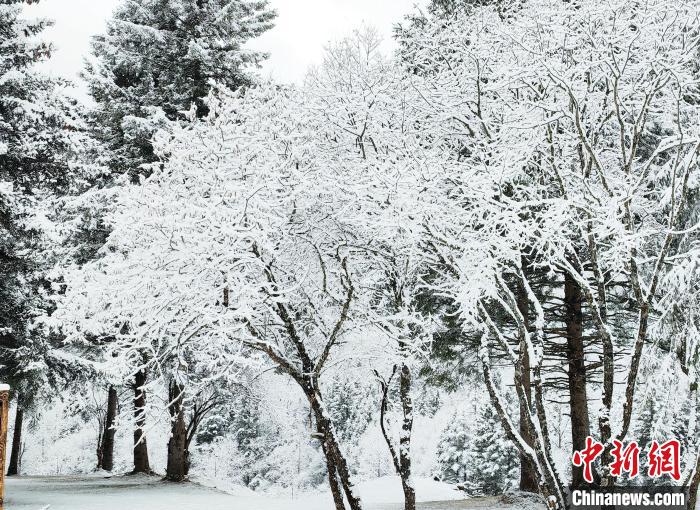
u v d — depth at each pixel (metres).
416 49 13.67
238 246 9.55
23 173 15.99
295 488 37.16
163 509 13.83
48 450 42.09
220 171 9.78
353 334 11.81
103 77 21.06
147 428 10.66
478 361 15.54
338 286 11.91
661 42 9.49
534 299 9.27
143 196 10.07
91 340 17.64
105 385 19.69
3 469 5.68
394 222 9.32
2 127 14.47
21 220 14.39
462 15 13.10
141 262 9.19
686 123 10.75
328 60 12.34
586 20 9.96
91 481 20.61
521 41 10.55
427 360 13.20
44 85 15.31
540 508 12.17
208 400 21.80
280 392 22.55
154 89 20.25
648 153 11.99
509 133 10.12
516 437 8.98
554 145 10.06
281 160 10.59
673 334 9.31
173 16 21.02
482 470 39.56
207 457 36.62
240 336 9.88
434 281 11.84
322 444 10.58
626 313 13.62
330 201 11.05
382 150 11.60
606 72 9.70
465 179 9.66
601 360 12.85
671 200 8.84
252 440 37.59
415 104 11.94
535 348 9.25
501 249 9.00
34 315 15.02
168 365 12.51
